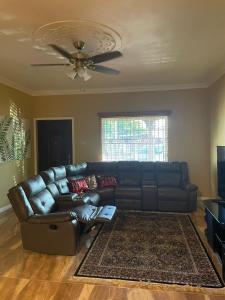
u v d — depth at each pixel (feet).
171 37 10.24
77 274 8.70
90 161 20.66
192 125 19.12
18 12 8.13
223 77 15.01
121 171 18.83
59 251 10.20
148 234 12.24
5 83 16.99
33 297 7.42
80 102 20.59
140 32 9.70
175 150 19.48
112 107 20.16
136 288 7.85
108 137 20.53
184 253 10.16
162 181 17.67
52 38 10.11
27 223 10.52
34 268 9.16
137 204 16.60
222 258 8.57
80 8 7.93
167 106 19.39
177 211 16.14
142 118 19.97
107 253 10.26
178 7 8.00
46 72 15.08
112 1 7.57
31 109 20.84
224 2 7.75
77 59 9.79
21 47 11.06
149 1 7.61
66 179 16.25
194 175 19.25
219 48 11.53
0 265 9.41
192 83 18.60
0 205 16.37
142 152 20.10
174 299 7.29
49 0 7.47
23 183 11.25
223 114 15.07
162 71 15.24
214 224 10.11
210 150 18.62
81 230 11.60
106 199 16.72
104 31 9.54
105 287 7.91
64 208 13.20
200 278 8.36
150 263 9.39
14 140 18.04
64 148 21.08
